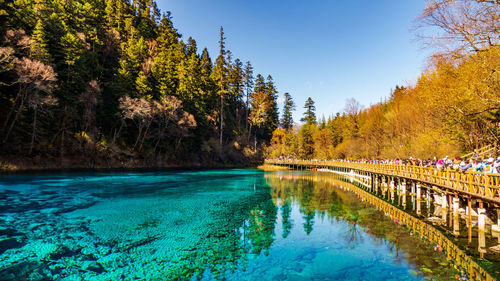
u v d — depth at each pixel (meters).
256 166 72.94
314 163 56.31
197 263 8.38
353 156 58.59
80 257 8.73
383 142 47.41
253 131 90.19
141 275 7.52
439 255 8.96
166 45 69.19
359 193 23.77
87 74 42.56
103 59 51.88
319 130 77.38
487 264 8.12
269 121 93.00
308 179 37.41
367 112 64.94
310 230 12.10
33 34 35.09
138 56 53.22
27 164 33.31
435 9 13.44
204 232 11.72
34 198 18.05
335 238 10.94
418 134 35.31
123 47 54.75
